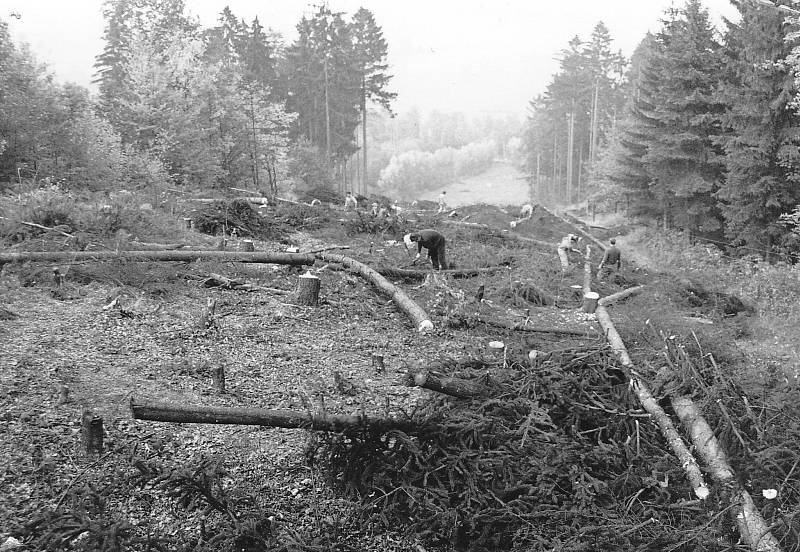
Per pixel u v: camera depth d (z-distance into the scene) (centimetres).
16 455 482
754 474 514
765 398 666
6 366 631
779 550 444
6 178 1836
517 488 512
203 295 1016
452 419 562
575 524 478
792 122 1989
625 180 2798
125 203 1416
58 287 909
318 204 2388
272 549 425
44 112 1992
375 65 5253
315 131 5122
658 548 447
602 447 575
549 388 639
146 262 1070
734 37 2367
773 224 2044
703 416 627
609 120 5553
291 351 822
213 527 447
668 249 2433
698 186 2359
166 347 765
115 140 2338
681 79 2464
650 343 854
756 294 1586
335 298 1100
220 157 3078
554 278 1495
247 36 4741
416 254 1598
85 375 645
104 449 509
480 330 1019
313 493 512
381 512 492
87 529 385
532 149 7419
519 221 2681
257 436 581
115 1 4250
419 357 862
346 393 704
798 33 1711
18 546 384
